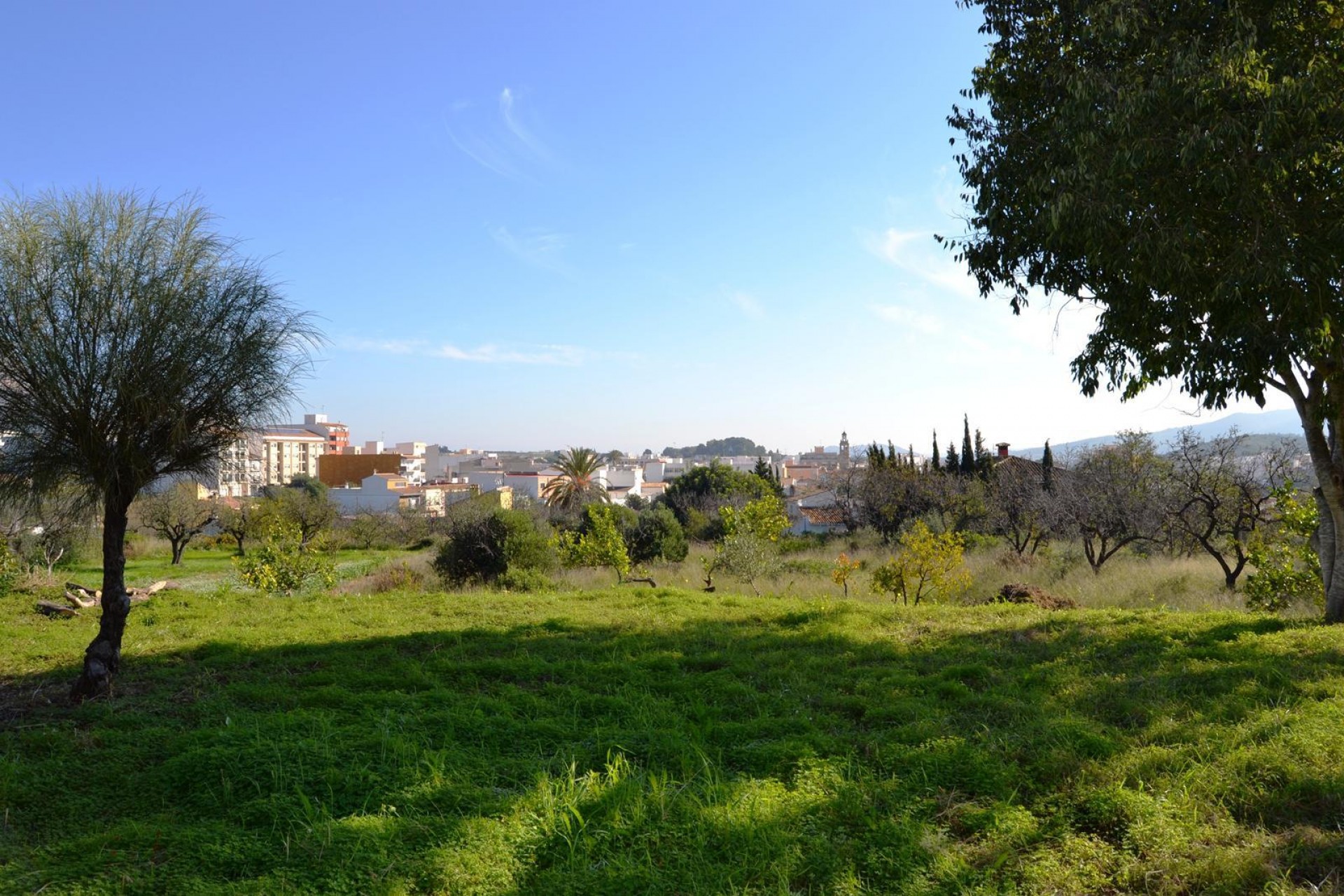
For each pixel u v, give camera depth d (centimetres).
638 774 480
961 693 654
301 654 860
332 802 434
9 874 359
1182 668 714
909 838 391
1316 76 693
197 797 450
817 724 589
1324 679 649
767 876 362
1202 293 771
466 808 430
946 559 1383
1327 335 733
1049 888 354
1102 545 1919
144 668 781
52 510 693
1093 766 472
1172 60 742
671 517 2777
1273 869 361
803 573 2031
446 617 1109
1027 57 917
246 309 681
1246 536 1934
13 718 617
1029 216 885
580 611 1141
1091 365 931
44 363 605
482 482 10681
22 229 629
